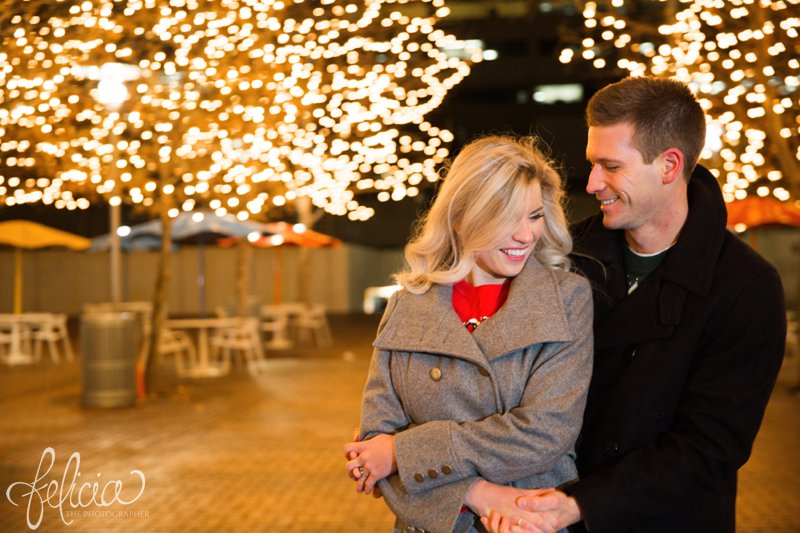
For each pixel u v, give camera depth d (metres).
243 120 10.38
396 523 2.00
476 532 1.85
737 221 13.40
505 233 1.88
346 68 13.33
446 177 2.01
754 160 10.66
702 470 1.72
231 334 14.27
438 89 14.84
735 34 10.15
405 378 1.95
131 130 10.66
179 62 9.51
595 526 1.72
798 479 6.47
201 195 11.10
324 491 6.22
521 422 1.75
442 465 1.78
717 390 1.77
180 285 29.12
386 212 34.97
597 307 2.03
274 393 11.38
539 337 1.82
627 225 1.95
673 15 10.37
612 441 1.88
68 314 28.98
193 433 8.55
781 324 1.79
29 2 8.09
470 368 1.88
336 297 29.59
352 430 8.66
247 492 6.20
